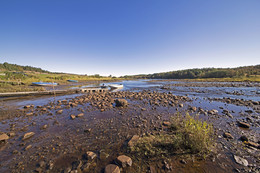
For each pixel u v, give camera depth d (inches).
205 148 173.6
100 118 340.5
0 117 363.3
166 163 151.6
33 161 167.5
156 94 769.6
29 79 1988.2
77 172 142.9
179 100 578.9
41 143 214.5
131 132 248.8
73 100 606.9
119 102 472.4
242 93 797.2
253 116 338.0
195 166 146.9
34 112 411.2
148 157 164.2
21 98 719.1
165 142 197.2
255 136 222.7
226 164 150.1
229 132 239.6
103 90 1099.3
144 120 314.3
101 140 219.8
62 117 354.3
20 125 299.3
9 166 158.9
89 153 173.8
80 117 351.9
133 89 1230.3
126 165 151.2
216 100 573.6
